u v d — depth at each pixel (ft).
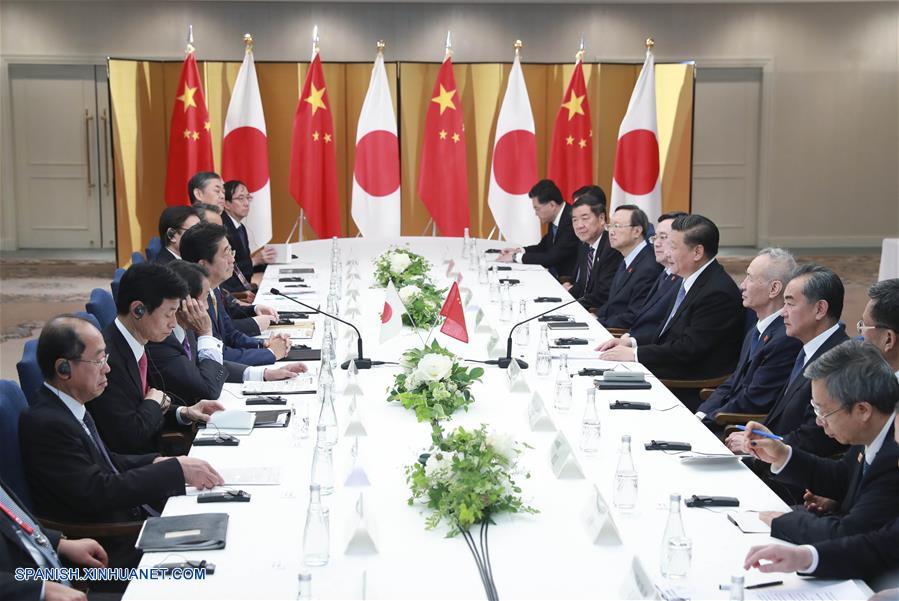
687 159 31.24
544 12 39.83
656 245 18.19
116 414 11.22
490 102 32.19
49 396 9.95
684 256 16.30
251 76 27.61
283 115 31.83
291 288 20.38
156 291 11.41
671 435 10.91
